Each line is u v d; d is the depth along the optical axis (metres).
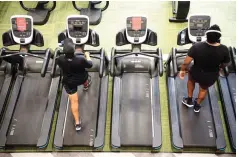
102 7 6.64
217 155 4.22
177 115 4.50
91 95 4.76
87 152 4.29
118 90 4.81
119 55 4.91
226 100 4.68
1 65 5.19
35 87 4.91
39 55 5.02
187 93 4.75
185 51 5.05
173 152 4.27
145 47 5.74
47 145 4.37
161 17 6.34
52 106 4.67
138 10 6.52
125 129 4.36
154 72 5.04
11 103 4.70
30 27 4.88
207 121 4.42
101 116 4.51
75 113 4.20
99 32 6.07
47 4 6.76
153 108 4.58
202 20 4.75
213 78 3.89
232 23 6.16
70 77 3.93
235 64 5.03
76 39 4.86
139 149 4.29
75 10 6.56
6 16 6.49
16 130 4.40
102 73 4.65
